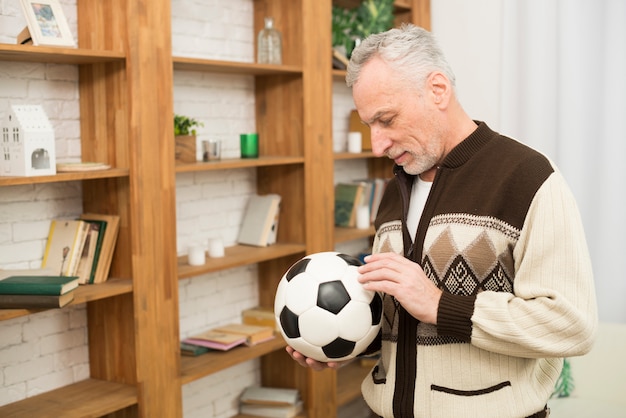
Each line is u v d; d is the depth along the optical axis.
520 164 1.65
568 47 3.84
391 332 1.81
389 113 1.69
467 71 4.23
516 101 4.02
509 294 1.60
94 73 2.68
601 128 3.81
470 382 1.68
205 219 3.34
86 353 2.86
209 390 3.41
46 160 2.33
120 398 2.63
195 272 2.87
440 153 1.74
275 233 3.49
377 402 1.82
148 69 2.61
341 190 4.02
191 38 3.22
